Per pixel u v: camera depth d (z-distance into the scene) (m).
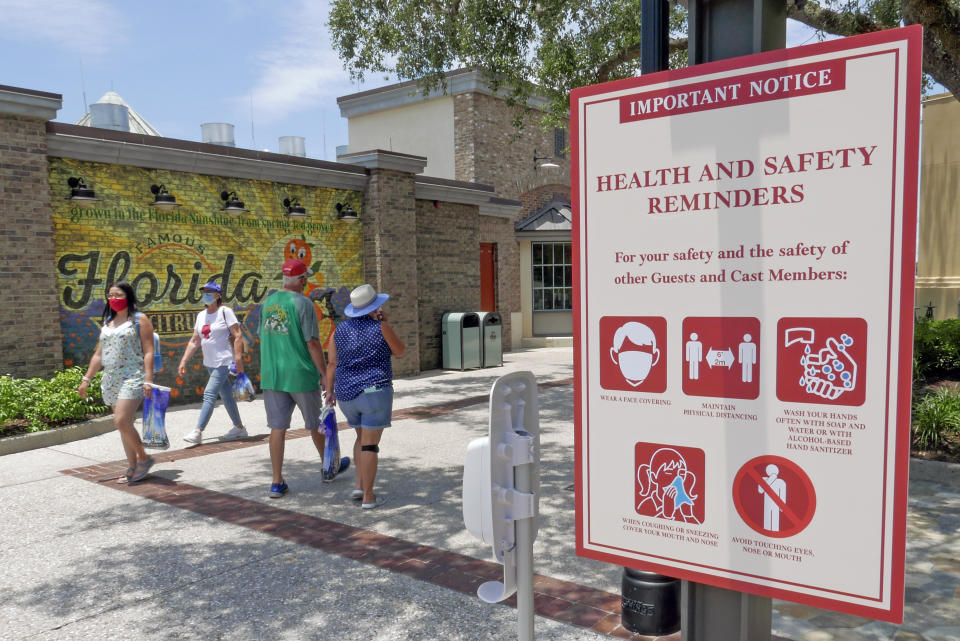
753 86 1.77
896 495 1.64
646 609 3.24
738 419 1.87
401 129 19.33
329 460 5.95
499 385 2.18
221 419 9.20
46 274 8.52
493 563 4.22
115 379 5.96
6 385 7.56
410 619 3.49
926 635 3.26
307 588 3.88
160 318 9.93
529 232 19.00
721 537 1.92
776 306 1.78
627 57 10.47
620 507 2.11
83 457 7.02
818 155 1.69
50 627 3.44
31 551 4.47
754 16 1.84
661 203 1.95
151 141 9.53
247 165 10.73
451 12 10.24
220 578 4.02
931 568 4.03
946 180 15.64
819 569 1.76
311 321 5.65
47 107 8.36
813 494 1.76
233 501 5.54
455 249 14.88
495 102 18.34
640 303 2.01
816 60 1.67
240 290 10.91
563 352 17.98
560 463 6.57
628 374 2.05
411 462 6.73
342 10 10.23
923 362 10.23
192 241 10.27
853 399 1.69
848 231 1.66
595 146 2.06
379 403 5.23
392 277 12.83
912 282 1.59
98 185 9.21
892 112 1.58
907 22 6.21
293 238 11.65
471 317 14.30
